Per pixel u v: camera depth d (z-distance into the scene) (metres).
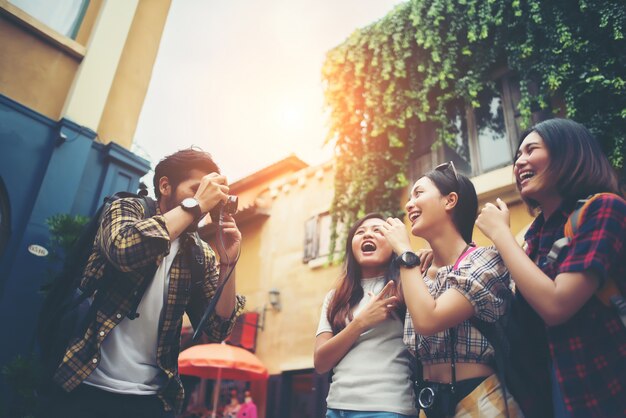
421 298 1.54
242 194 12.59
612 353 1.22
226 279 1.94
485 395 1.49
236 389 9.72
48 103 6.00
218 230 2.01
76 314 1.63
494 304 1.49
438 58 6.28
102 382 1.63
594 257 1.21
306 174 10.20
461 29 6.31
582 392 1.21
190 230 1.89
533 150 1.59
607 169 1.50
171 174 2.00
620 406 1.16
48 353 1.63
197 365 7.72
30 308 5.04
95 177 6.13
